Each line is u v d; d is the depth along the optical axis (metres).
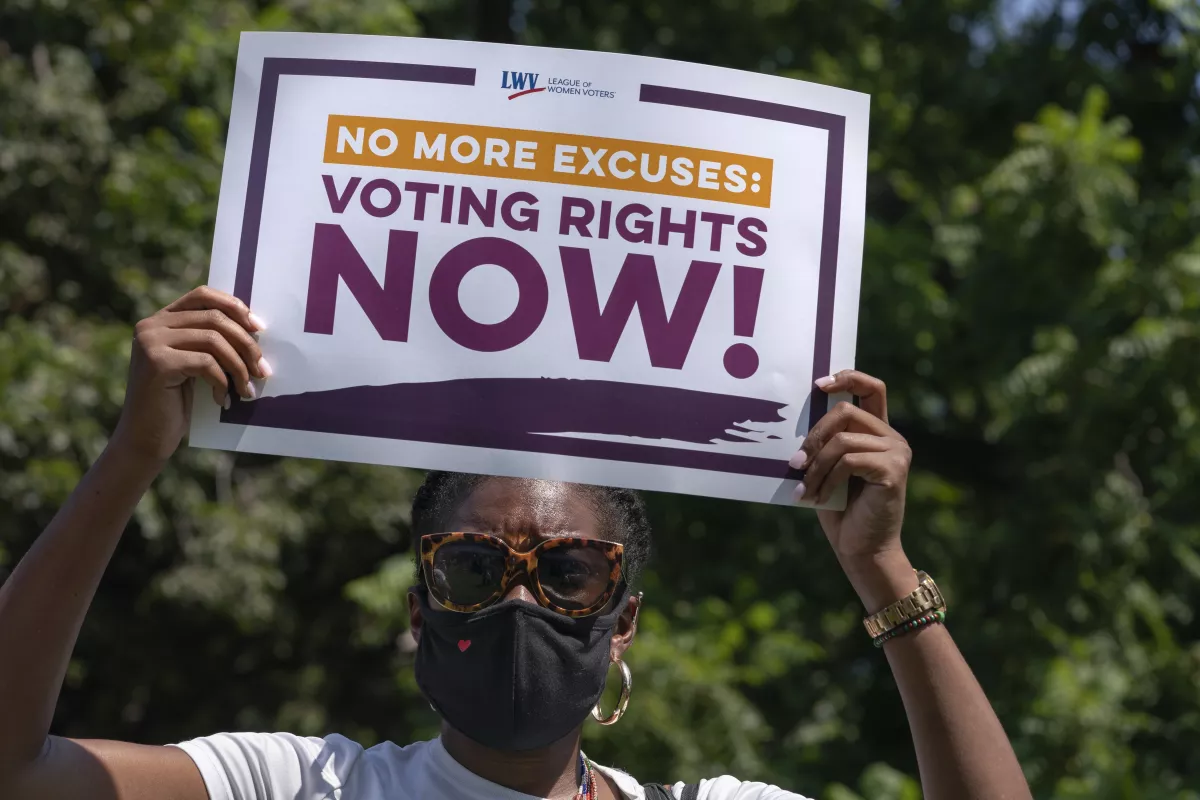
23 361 7.44
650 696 7.05
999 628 8.21
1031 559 8.26
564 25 9.90
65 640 1.86
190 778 1.95
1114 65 9.75
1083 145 7.95
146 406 1.91
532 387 2.05
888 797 7.30
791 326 2.11
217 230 2.08
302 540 8.58
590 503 2.10
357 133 2.11
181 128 8.31
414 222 2.09
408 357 2.05
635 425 2.05
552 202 2.10
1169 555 8.27
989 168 9.64
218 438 2.02
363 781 2.01
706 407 2.07
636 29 9.88
